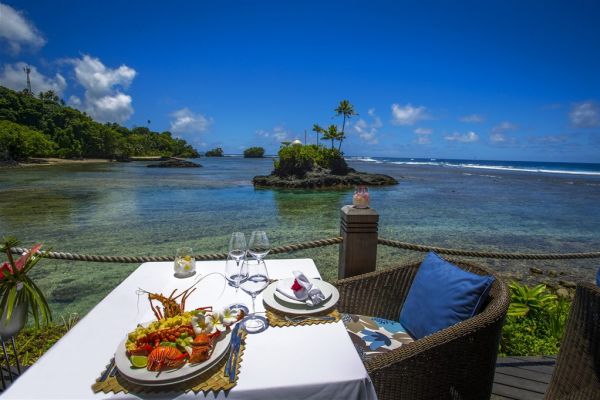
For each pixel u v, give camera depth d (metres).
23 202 18.17
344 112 43.69
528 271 8.01
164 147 125.81
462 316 1.85
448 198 22.97
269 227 12.84
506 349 3.02
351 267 2.85
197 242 10.23
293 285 1.69
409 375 1.57
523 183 36.28
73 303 5.61
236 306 1.68
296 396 1.12
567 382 1.61
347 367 1.21
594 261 8.77
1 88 85.06
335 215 15.86
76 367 1.18
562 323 3.40
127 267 7.50
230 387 1.08
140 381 1.05
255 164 89.75
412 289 2.23
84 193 22.56
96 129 90.69
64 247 9.58
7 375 2.26
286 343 1.36
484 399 1.73
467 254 3.29
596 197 23.77
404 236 11.52
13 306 1.51
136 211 16.03
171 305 1.43
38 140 72.19
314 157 35.59
